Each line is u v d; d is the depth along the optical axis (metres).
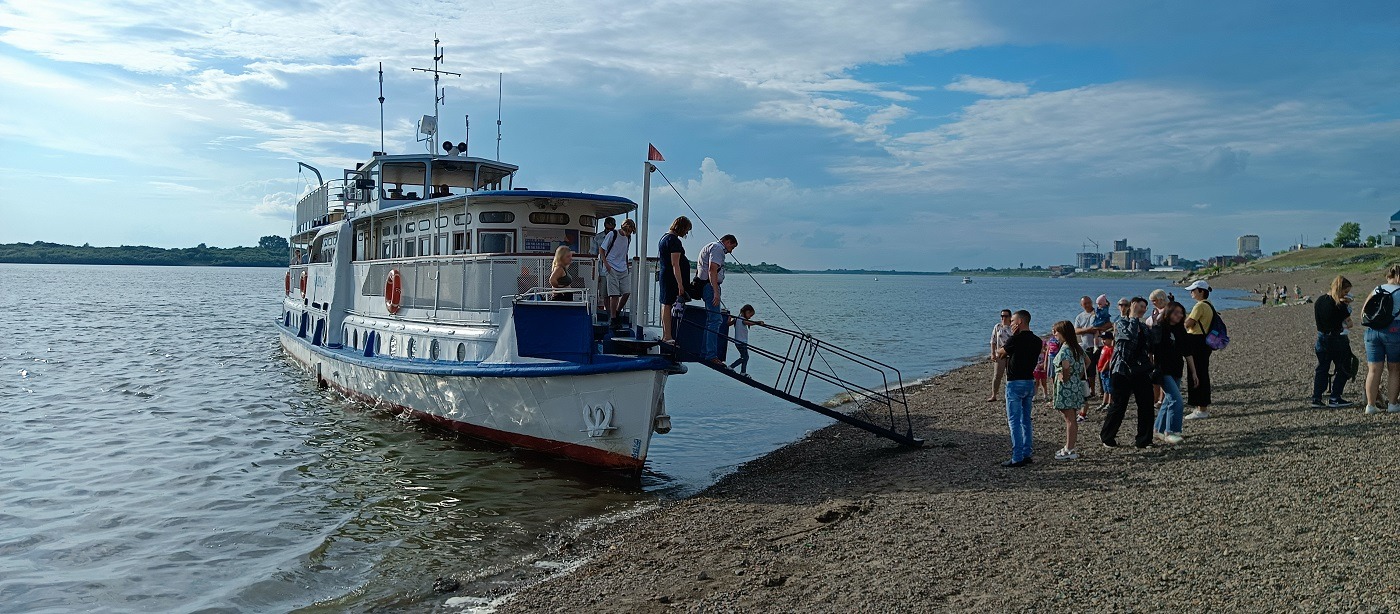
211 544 10.84
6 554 10.52
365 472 14.28
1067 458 11.99
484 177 21.06
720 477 13.91
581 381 13.34
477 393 14.95
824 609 7.38
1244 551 7.52
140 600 9.09
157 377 26.86
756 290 154.38
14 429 18.36
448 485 13.41
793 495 11.95
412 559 10.09
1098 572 7.44
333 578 9.58
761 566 8.80
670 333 13.02
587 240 16.61
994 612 6.84
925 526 9.49
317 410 20.03
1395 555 7.00
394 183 21.64
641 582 8.75
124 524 11.68
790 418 19.47
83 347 36.94
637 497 12.67
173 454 15.88
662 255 13.01
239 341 39.94
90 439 17.25
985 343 41.75
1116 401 12.34
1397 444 10.57
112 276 180.38
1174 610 6.51
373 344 18.64
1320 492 8.98
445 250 16.70
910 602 7.27
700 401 22.00
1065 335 11.84
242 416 19.56
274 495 13.05
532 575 9.44
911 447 14.66
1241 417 13.53
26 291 99.06
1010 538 8.70
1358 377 17.00
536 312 13.74
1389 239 180.88
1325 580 6.70
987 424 16.50
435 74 21.92
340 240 21.03
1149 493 9.75
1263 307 59.16
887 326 55.69
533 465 14.53
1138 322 12.19
